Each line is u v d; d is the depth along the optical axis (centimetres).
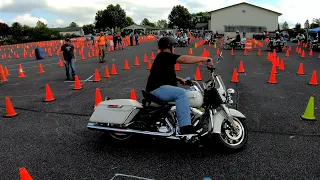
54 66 1617
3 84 1050
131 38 3472
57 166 384
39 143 464
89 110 651
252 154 403
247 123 531
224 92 402
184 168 368
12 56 2555
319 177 342
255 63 1527
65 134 502
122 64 1571
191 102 391
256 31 5897
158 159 395
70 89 904
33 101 753
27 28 6675
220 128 388
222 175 349
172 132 393
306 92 789
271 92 792
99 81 1041
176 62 395
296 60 1678
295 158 389
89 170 370
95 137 485
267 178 341
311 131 489
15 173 368
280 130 495
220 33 6072
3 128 543
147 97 403
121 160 395
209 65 386
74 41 5119
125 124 412
